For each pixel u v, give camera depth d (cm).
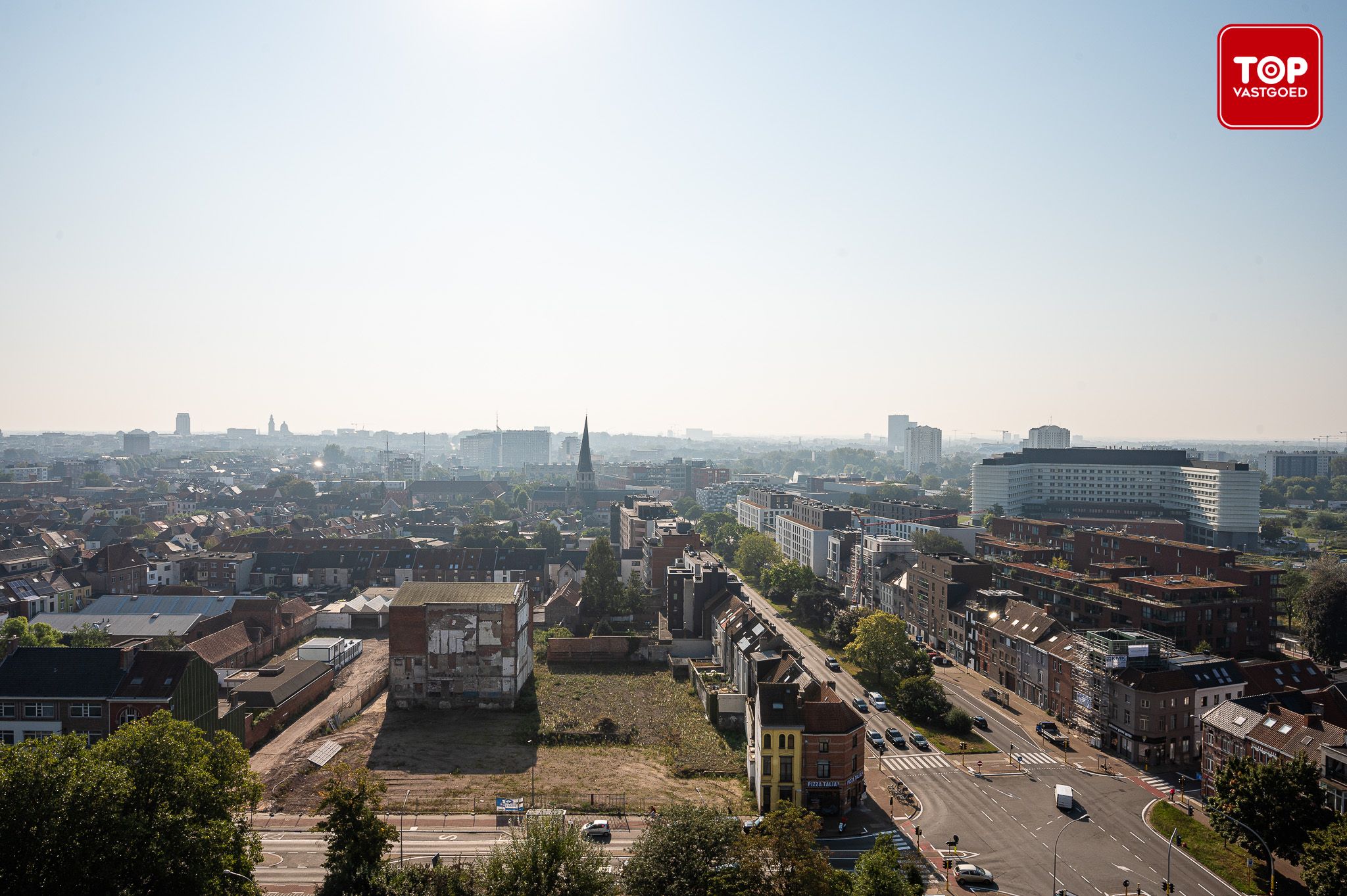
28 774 5931
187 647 14212
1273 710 9844
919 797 10294
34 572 19700
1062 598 16862
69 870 5803
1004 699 14062
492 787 10438
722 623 15112
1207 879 8406
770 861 6919
